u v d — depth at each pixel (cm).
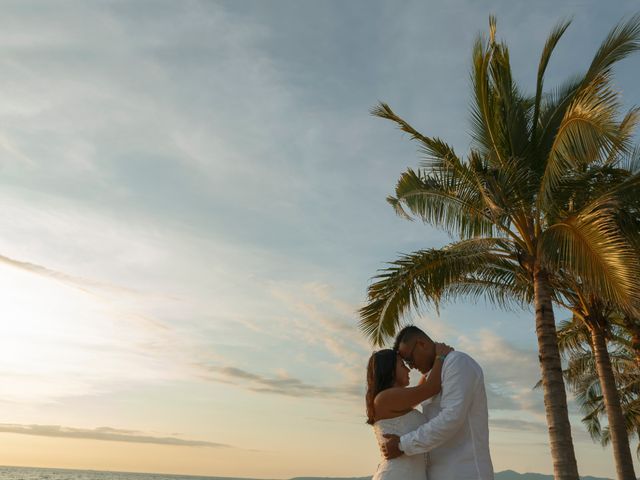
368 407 370
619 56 1129
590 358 2045
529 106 1387
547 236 1100
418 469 344
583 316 1489
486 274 1401
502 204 1145
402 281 1236
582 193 1172
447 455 343
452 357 349
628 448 1361
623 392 2088
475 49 1250
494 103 1295
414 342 368
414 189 1245
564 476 1040
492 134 1270
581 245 1023
